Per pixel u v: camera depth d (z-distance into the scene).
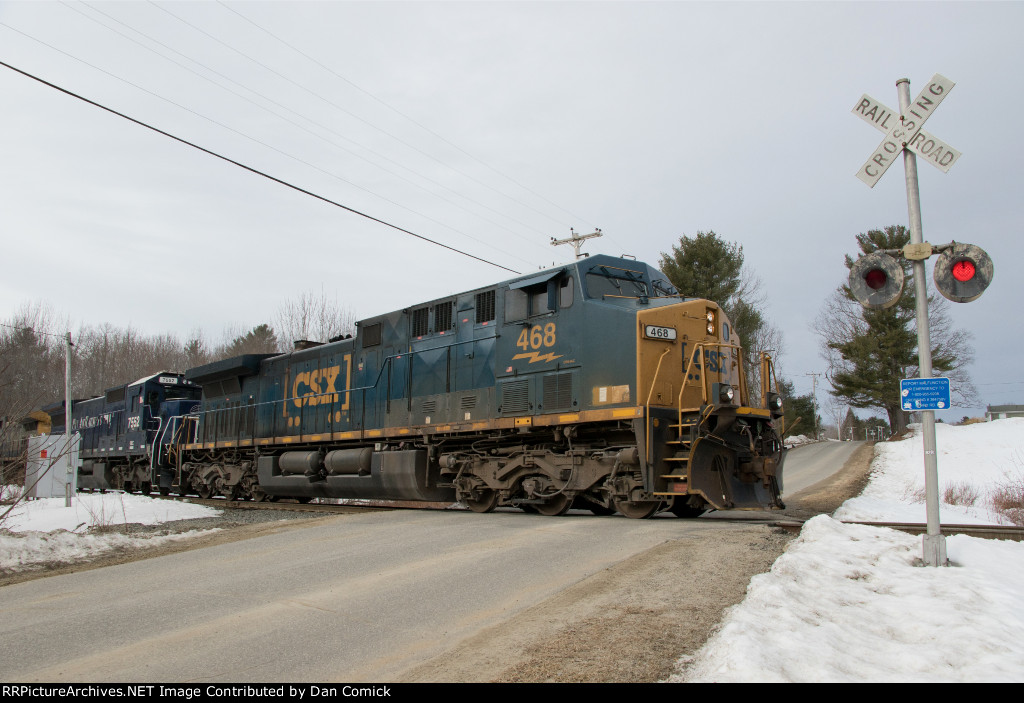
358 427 16.64
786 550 7.97
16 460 12.27
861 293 7.83
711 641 4.95
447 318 14.76
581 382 11.88
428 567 7.89
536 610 6.10
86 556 10.16
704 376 10.92
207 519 14.48
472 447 14.02
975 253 7.31
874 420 72.88
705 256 35.62
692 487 10.34
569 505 12.36
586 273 12.30
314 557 8.83
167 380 26.36
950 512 15.27
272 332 57.91
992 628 5.11
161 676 4.96
